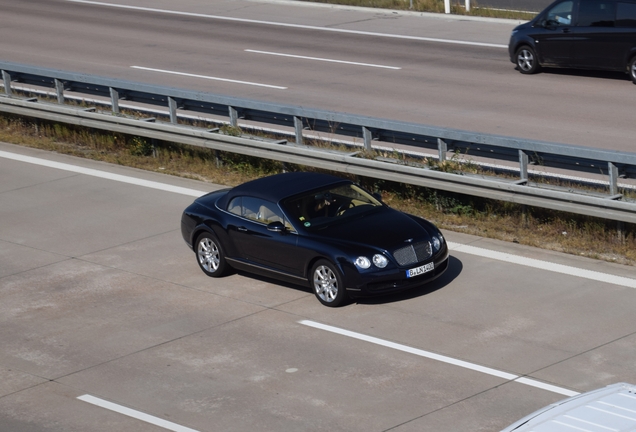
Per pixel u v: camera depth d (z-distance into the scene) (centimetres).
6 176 1892
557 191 1333
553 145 1352
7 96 2205
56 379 1038
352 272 1153
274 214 1249
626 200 1309
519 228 1427
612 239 1338
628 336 1052
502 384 960
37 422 941
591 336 1059
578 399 637
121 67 2736
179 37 3228
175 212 1616
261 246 1250
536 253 1332
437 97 2262
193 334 1136
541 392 939
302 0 3841
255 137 1784
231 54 2905
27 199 1738
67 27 3472
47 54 2956
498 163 1711
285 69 2659
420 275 1177
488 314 1139
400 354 1045
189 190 1738
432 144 1537
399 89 2364
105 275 1349
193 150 1928
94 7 3925
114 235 1519
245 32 3288
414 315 1151
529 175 1481
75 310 1230
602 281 1217
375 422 899
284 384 991
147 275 1342
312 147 1691
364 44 3002
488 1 3528
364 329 1119
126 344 1119
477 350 1043
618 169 1314
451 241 1407
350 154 1611
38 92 2247
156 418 935
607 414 601
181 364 1056
